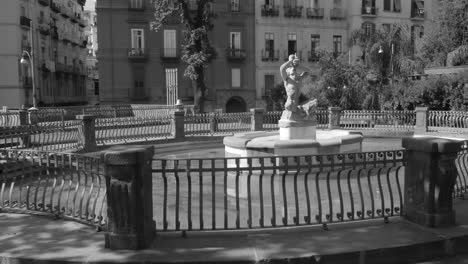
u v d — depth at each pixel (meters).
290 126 12.18
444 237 5.87
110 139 18.91
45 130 15.05
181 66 45.16
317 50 32.41
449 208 6.36
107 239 5.59
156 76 44.94
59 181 10.36
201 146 18.84
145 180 5.66
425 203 6.34
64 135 15.94
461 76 25.80
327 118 24.88
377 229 6.23
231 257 5.26
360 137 13.05
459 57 29.48
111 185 5.51
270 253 5.37
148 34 44.38
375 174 11.32
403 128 23.39
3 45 42.59
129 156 5.39
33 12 47.47
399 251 5.56
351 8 49.38
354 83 29.72
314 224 6.28
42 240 5.91
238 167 6.14
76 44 64.69
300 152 11.31
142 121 20.91
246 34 46.81
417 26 51.72
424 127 22.45
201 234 6.04
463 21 31.47
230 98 46.69
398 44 30.30
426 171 6.30
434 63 31.39
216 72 46.12
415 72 30.20
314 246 5.58
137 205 5.53
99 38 43.44
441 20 32.75
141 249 5.54
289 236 5.98
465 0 31.16
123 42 43.91
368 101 29.03
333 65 30.66
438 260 5.72
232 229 6.15
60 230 6.32
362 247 5.53
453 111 22.80
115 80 44.09
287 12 47.75
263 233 6.09
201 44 35.47
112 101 44.12
